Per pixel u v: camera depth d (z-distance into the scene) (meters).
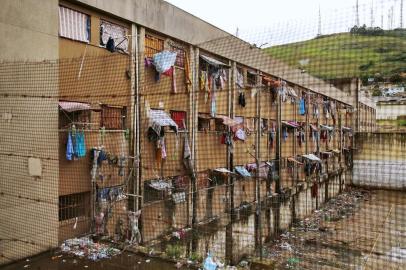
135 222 10.88
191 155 14.05
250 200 17.95
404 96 35.03
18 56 7.98
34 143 8.28
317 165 26.06
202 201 14.77
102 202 10.37
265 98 19.84
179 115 13.72
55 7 8.84
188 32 13.79
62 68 9.37
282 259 15.33
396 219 21.75
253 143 18.56
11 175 7.84
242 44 17.12
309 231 20.27
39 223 8.35
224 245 15.12
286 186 21.95
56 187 8.74
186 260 8.44
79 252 8.50
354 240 18.42
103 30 10.72
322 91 27.44
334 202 27.88
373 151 31.55
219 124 15.77
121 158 11.08
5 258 7.67
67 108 9.03
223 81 16.09
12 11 7.87
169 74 12.92
